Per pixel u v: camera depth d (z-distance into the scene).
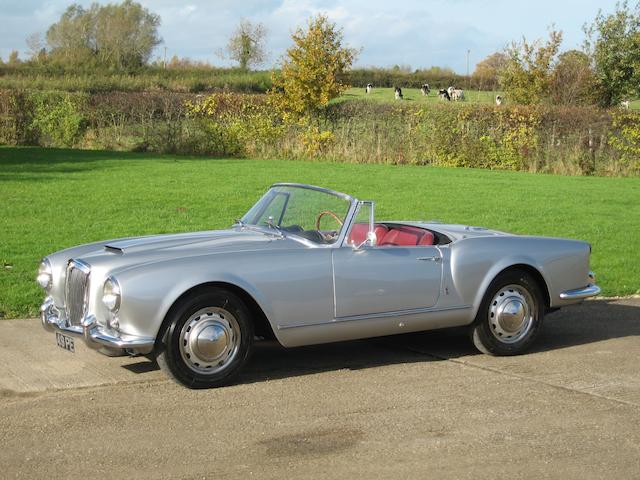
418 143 26.47
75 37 73.81
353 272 5.86
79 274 5.50
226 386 5.51
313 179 19.47
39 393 5.30
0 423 4.72
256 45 67.69
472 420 4.84
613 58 35.16
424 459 4.20
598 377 5.84
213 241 5.93
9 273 8.90
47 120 27.33
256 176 19.67
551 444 4.43
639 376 5.88
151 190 16.45
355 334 5.96
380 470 4.05
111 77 46.81
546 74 35.50
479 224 13.66
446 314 6.25
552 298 6.63
